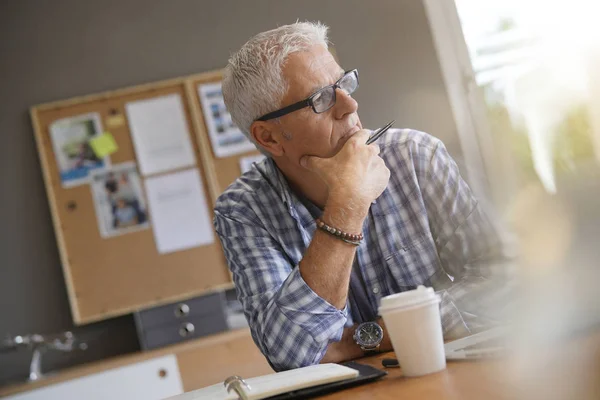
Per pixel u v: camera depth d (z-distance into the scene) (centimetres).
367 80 380
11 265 360
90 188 362
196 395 124
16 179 362
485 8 384
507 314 136
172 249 362
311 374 117
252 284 161
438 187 168
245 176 178
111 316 356
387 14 384
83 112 365
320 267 140
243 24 377
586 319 107
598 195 318
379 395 103
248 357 315
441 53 384
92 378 304
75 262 358
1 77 365
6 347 338
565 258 123
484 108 382
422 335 109
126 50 372
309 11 380
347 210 141
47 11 370
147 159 366
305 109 156
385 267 168
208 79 371
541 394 82
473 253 163
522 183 362
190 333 334
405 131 175
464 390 93
